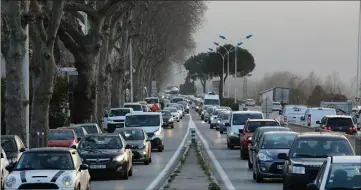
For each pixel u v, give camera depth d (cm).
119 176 5328
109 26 11031
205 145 9831
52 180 3553
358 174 2709
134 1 11712
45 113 6894
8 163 4412
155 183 5038
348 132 8369
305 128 9112
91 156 5253
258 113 9125
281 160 4862
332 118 8462
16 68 6134
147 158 6781
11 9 5912
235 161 7112
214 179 5175
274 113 15962
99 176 5278
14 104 6178
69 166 3759
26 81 6234
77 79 10375
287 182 4034
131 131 6975
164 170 6184
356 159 2819
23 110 6222
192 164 6681
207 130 14350
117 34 12925
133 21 17138
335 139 4284
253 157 5247
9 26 6031
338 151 4197
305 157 4141
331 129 8381
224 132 12812
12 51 6109
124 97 17950
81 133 7569
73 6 9156
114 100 15200
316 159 4066
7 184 3575
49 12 6762
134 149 6700
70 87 11306
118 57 15625
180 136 12238
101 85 11425
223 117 12850
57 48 8875
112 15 11138
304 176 3953
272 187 4653
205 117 18475
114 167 5244
